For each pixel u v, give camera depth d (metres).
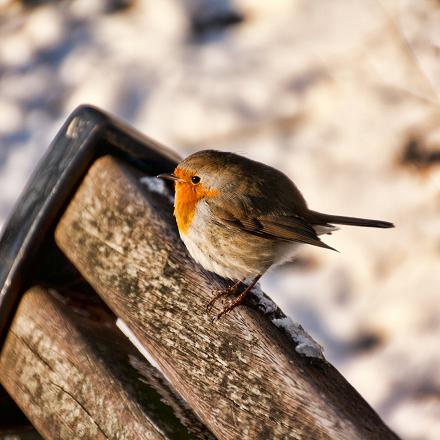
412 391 10.59
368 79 13.62
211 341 4.13
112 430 4.08
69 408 4.33
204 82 13.95
